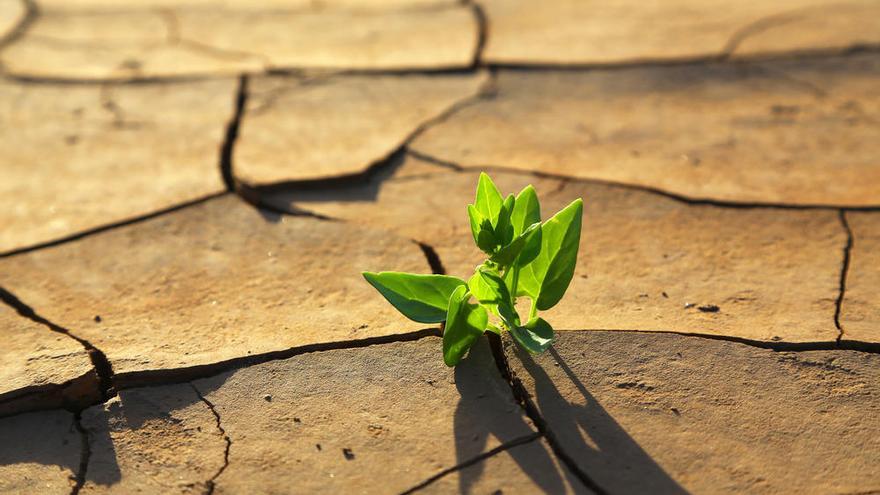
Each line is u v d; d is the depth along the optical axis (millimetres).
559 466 483
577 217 514
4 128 712
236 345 537
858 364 521
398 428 498
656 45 809
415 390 512
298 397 513
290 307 558
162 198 638
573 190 635
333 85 757
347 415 504
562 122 705
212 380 522
